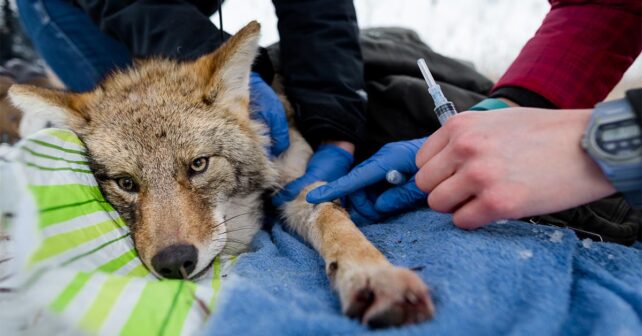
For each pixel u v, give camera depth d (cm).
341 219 33
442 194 25
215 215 36
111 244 27
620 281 23
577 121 23
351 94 46
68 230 23
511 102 34
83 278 20
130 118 36
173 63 43
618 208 34
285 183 45
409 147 37
